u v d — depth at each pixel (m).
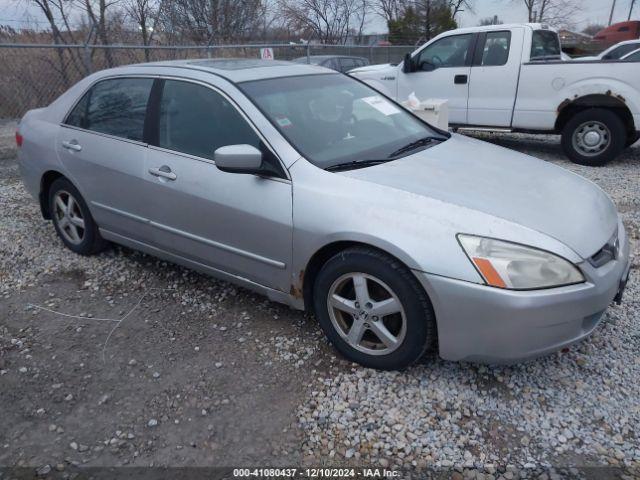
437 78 8.69
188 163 3.55
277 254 3.21
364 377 2.99
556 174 3.43
